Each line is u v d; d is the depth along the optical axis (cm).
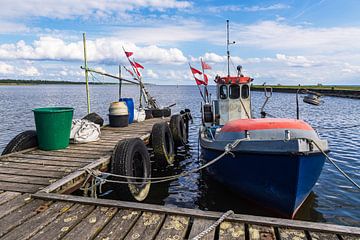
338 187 804
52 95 7925
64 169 568
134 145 622
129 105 1284
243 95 929
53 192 454
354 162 1071
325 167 1005
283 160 524
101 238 310
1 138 1688
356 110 3186
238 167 618
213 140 716
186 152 1279
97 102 4834
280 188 552
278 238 307
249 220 333
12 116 2819
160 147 907
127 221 345
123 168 571
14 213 368
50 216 359
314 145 530
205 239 302
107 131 1053
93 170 564
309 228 315
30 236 314
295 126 620
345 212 645
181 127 1284
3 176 523
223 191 764
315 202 699
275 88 8681
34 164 605
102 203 385
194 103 4794
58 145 738
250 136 616
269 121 646
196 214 350
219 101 945
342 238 300
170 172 967
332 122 2253
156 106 1766
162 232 319
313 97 674
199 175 920
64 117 736
